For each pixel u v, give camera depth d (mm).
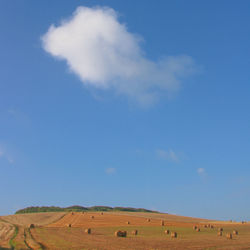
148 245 35594
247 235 52750
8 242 35719
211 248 33688
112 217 95562
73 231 55000
